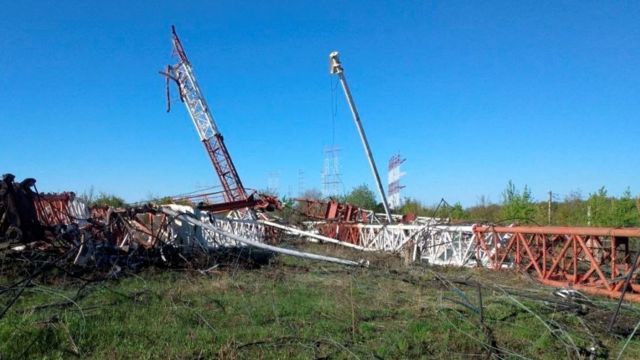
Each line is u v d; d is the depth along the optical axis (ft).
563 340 23.58
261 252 52.26
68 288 32.40
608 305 29.32
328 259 43.34
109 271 37.73
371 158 58.34
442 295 31.96
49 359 20.16
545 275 38.29
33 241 38.91
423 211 119.24
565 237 39.55
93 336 22.81
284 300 30.96
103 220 47.11
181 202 89.45
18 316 24.82
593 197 78.79
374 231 61.26
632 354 22.57
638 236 32.04
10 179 38.78
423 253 50.65
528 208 80.79
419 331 24.99
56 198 52.34
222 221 63.26
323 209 87.76
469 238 47.85
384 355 21.81
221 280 37.04
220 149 145.28
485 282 36.83
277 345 22.47
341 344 22.74
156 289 33.12
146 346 22.07
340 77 55.77
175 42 147.33
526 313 27.91
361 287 35.12
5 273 33.65
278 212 83.41
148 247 43.86
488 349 22.53
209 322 25.98
